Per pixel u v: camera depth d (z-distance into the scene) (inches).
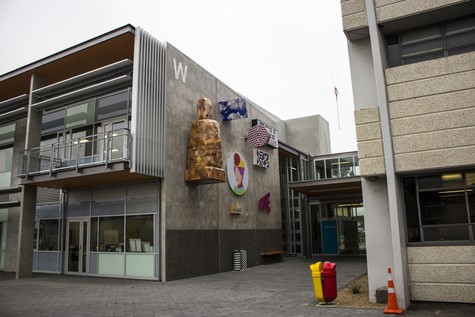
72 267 687.1
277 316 334.0
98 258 654.5
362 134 392.5
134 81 568.1
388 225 388.8
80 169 574.9
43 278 631.8
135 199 627.2
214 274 677.3
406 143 378.3
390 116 388.8
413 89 383.9
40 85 722.2
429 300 369.7
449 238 374.3
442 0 376.2
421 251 378.3
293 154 1126.4
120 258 627.5
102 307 382.3
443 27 400.8
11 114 783.7
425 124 374.0
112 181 631.8
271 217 943.7
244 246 800.3
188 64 688.4
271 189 963.3
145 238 606.5
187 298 430.9
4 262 804.6
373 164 382.9
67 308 378.3
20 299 430.6
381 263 387.2
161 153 597.9
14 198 810.2
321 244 1084.5
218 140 658.2
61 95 671.8
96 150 657.0
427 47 405.4
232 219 771.4
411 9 386.9
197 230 660.1
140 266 603.5
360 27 403.9
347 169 1156.5
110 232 650.2
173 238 600.7
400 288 351.6
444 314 324.5
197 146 644.1
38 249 740.0
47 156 667.4
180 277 605.0
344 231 1064.8
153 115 589.6
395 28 411.2
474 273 356.8
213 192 717.9
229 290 487.2
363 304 375.9
